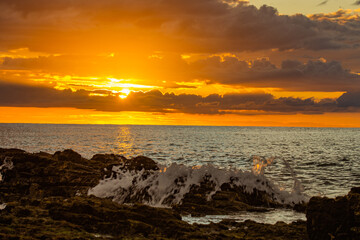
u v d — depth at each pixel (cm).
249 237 1241
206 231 1340
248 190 2070
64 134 14225
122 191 2133
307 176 3469
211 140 11794
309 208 1240
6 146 7375
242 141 11481
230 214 1764
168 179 2117
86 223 1301
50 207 1452
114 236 1227
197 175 2117
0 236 1028
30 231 1138
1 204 1819
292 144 10212
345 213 1163
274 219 1677
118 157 2773
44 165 2241
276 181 3081
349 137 16212
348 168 4303
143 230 1265
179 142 10306
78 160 2533
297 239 1231
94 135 14038
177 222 1311
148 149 7481
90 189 2122
